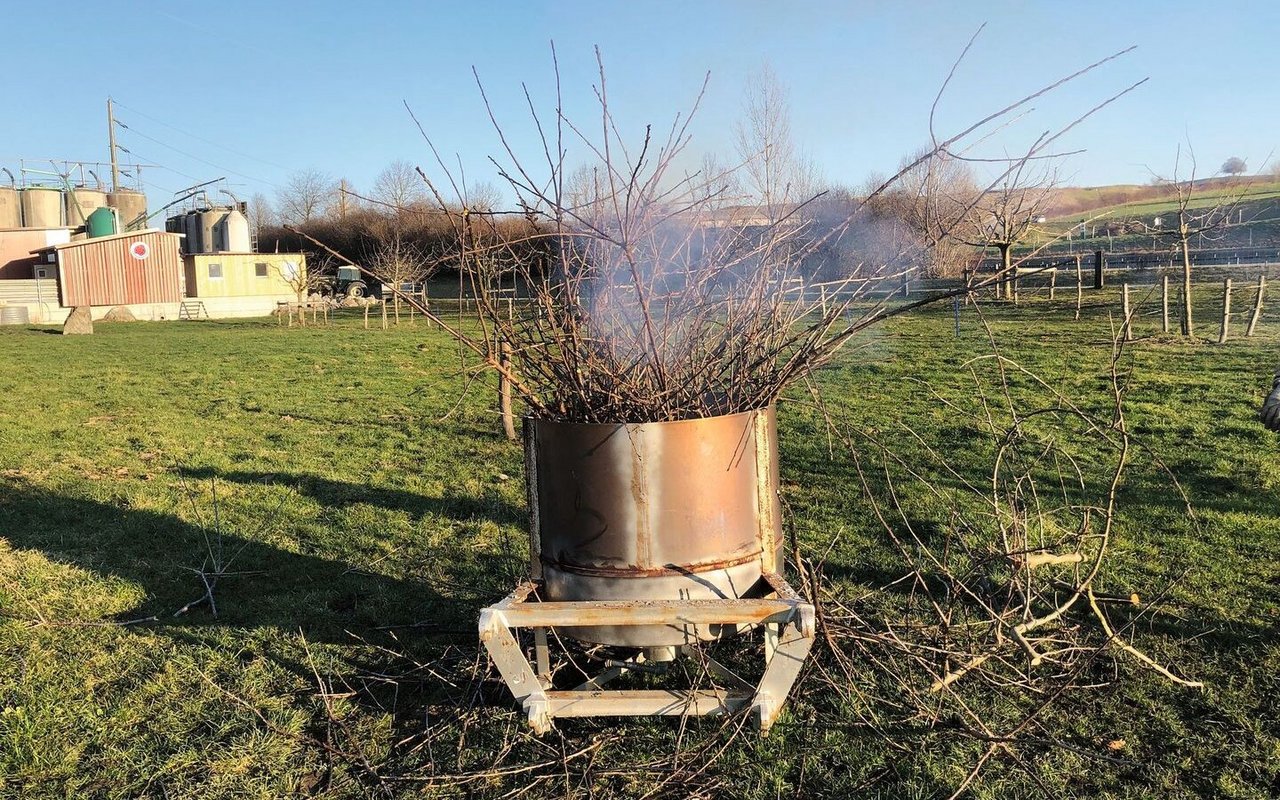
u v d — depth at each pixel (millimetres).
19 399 13062
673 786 3100
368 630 4496
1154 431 8234
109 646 4328
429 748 3383
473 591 4984
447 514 6484
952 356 14375
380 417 10977
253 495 7191
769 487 3459
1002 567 4793
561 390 3545
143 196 54438
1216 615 4242
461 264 3537
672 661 3764
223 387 14281
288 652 4238
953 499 6176
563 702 3316
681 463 3176
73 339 24875
